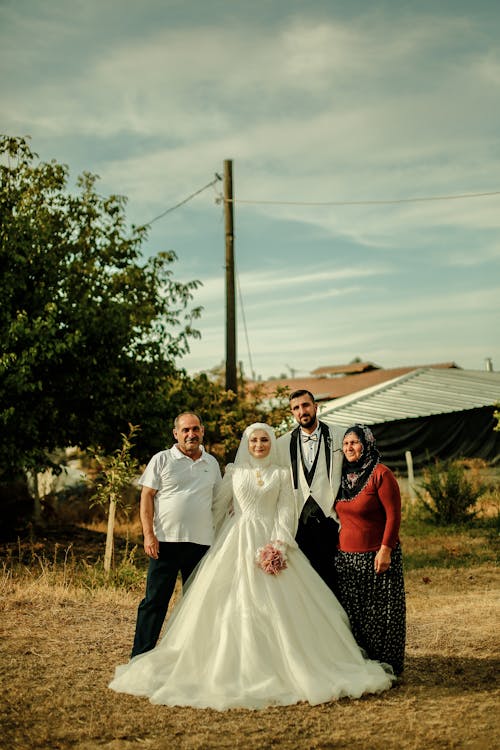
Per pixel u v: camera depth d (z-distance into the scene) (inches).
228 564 212.4
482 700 191.6
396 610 213.3
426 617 306.5
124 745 167.5
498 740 165.0
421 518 645.9
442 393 1042.1
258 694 192.1
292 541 216.4
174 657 209.5
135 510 711.1
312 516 229.3
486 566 446.6
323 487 227.9
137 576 374.6
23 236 488.1
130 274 554.3
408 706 188.5
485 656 235.8
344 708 188.2
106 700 196.5
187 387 570.9
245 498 221.8
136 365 532.4
